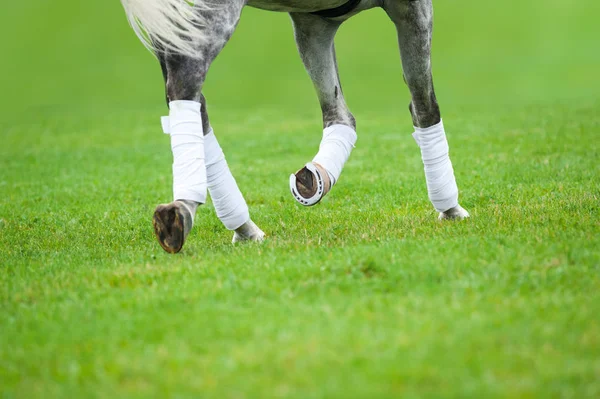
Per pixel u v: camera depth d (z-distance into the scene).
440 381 6.50
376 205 14.77
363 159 21.69
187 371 6.89
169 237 10.05
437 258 9.48
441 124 12.38
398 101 38.06
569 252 9.45
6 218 15.62
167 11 9.73
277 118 33.25
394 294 8.48
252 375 6.77
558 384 6.39
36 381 6.91
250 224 12.06
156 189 18.91
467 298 8.25
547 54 46.91
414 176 18.19
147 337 7.62
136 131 30.97
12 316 8.52
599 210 12.16
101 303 8.72
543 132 23.95
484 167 18.59
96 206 16.59
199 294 8.80
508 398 6.20
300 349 7.15
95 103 40.41
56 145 28.02
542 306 7.90
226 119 33.22
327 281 8.92
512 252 9.60
